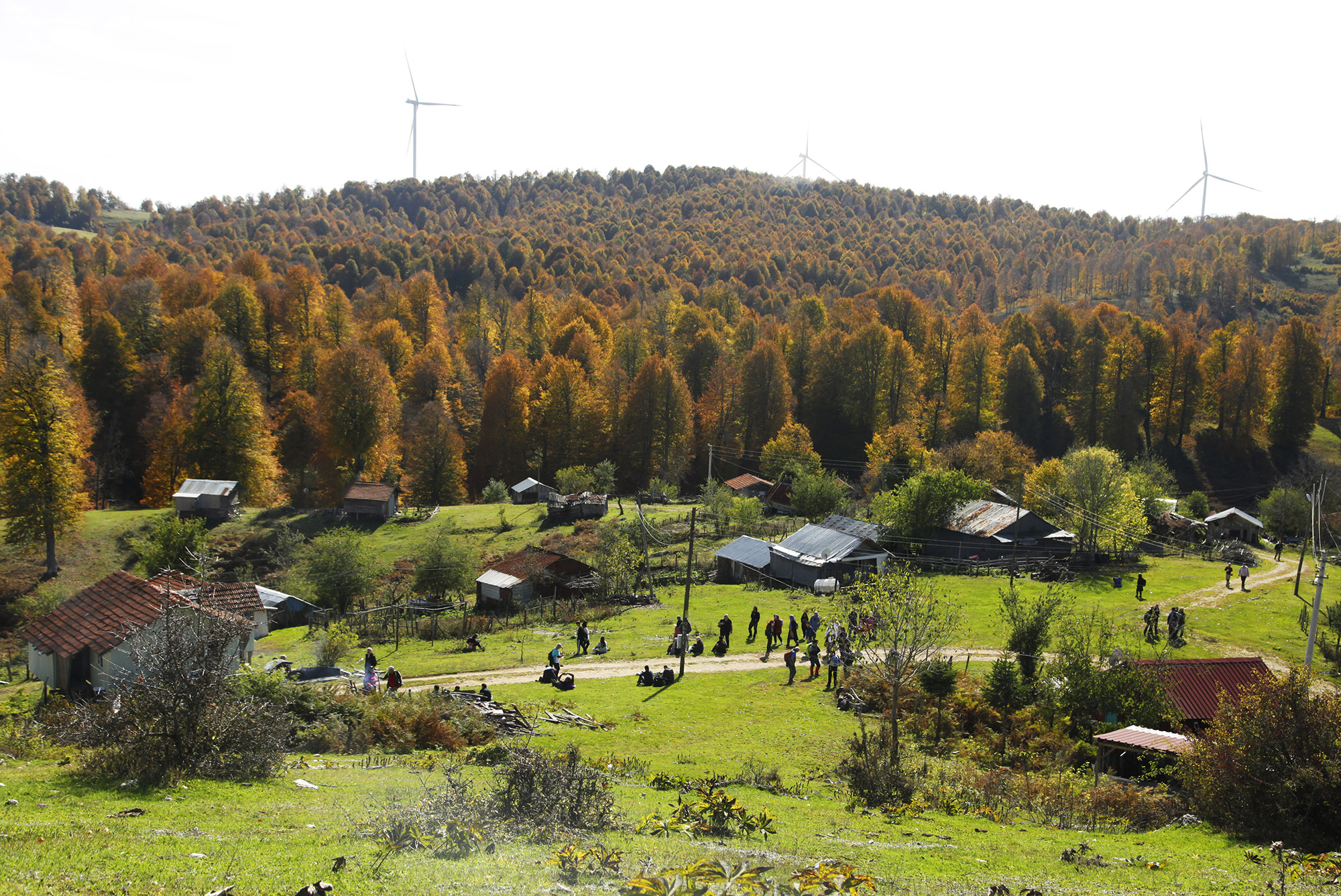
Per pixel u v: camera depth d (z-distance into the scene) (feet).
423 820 44.27
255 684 83.87
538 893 33.24
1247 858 53.57
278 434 329.11
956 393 381.81
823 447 395.96
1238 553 233.35
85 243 572.10
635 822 52.90
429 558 207.31
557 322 456.86
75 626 115.03
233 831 42.55
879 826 62.13
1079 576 206.80
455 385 372.17
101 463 298.35
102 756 57.21
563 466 351.05
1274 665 143.13
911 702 112.16
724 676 127.54
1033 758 95.61
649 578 198.90
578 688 120.16
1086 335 432.66
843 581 193.26
